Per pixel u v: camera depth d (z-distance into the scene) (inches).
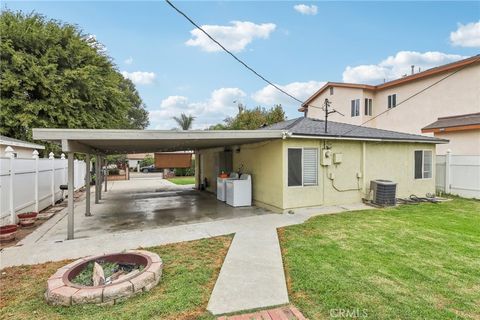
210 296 126.4
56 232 246.2
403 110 695.1
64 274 136.7
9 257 180.5
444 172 462.9
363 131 390.9
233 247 195.0
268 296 126.3
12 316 111.4
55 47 574.9
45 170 350.3
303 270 152.9
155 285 135.1
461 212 312.0
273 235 224.5
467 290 131.4
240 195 369.7
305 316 110.9
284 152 311.0
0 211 232.4
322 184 339.0
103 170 715.4
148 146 384.8
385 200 346.6
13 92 522.0
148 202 417.4
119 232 245.4
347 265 159.9
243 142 365.7
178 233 233.9
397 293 127.8
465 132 482.3
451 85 587.8
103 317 108.8
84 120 595.2
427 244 197.8
